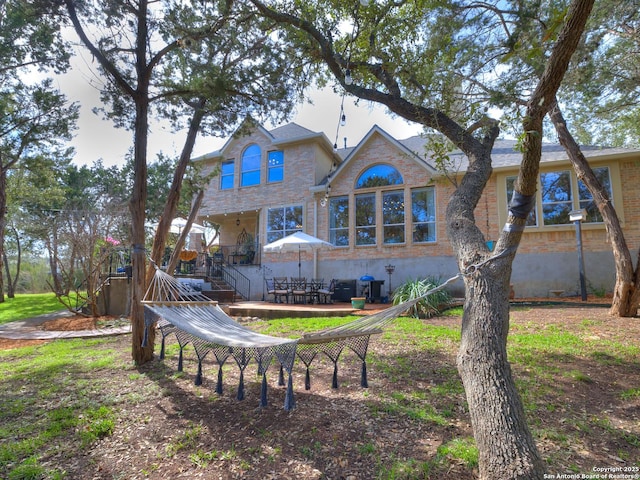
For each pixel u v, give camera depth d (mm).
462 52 5895
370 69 5520
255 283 15117
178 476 3035
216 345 4449
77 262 11820
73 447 3514
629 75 8008
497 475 2451
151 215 18875
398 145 13508
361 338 4176
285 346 3549
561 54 2768
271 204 15680
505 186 12273
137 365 6020
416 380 4867
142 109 6387
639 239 10883
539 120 2965
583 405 4062
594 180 8305
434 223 12891
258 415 4055
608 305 9109
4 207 15312
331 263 14148
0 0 7039
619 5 6566
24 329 10094
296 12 6090
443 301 9781
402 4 5582
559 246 11664
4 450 3439
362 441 3438
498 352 2912
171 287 6043
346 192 14320
